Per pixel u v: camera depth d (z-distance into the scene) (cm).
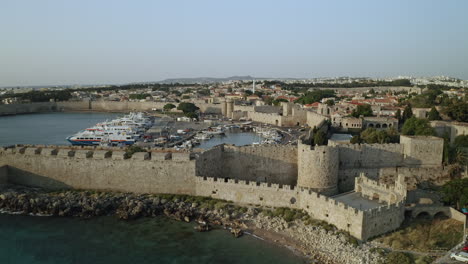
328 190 9925
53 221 9394
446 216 8462
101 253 7912
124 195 10431
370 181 9444
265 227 8738
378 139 14475
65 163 10912
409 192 9894
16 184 11262
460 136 13600
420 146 11106
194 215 9500
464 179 9044
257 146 11300
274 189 9406
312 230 8244
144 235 8650
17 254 7894
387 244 7500
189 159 10294
